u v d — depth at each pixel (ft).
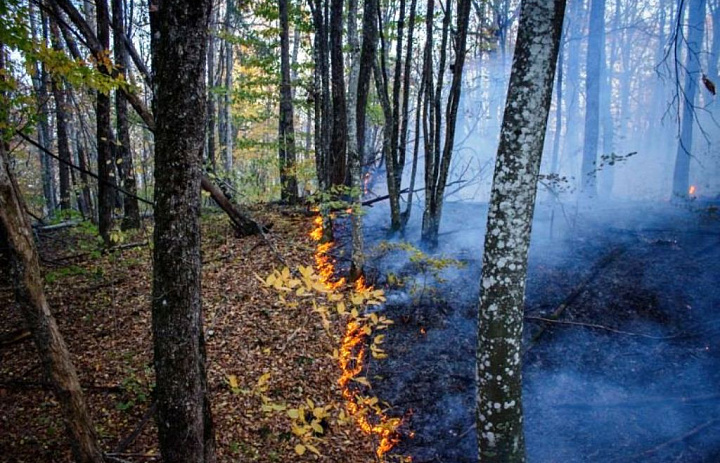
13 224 11.18
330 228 33.83
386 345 24.21
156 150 11.35
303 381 21.62
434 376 22.35
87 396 20.42
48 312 12.02
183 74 10.85
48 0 25.52
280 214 41.93
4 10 15.94
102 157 32.91
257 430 19.02
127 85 20.06
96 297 28.14
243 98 43.55
